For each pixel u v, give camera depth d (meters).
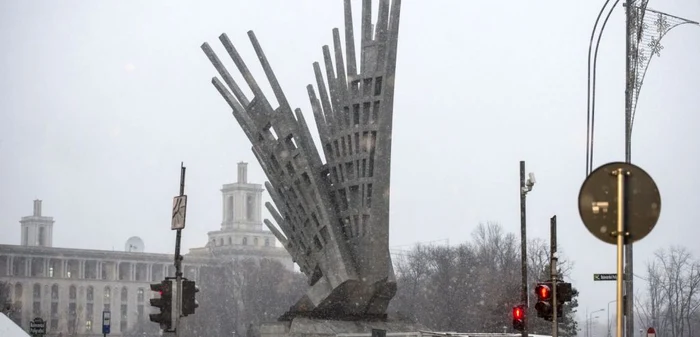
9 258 194.00
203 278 183.12
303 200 47.12
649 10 32.72
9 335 32.62
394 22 46.34
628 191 10.24
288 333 46.09
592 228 10.34
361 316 46.62
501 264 106.31
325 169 47.84
